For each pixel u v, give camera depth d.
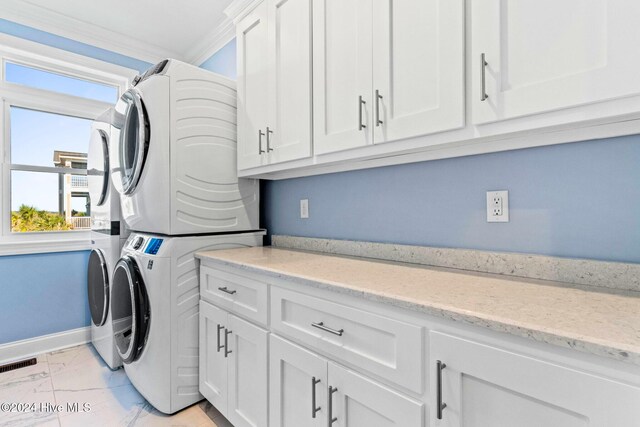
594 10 0.76
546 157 1.09
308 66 1.47
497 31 0.91
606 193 0.98
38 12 2.33
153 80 1.71
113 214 2.14
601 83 0.75
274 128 1.67
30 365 2.22
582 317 0.68
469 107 0.97
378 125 1.21
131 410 1.71
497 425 0.69
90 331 2.63
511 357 0.66
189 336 1.73
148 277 1.69
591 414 0.57
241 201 2.03
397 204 1.51
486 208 1.23
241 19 1.88
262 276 1.31
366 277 1.10
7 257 2.30
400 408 0.85
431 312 0.78
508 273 1.16
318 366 1.08
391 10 1.16
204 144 1.85
